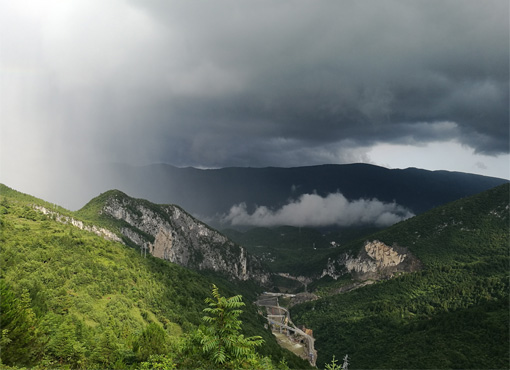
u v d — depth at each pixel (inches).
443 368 5561.0
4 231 4313.5
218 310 998.4
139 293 4072.3
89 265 4074.8
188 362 1015.6
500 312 6486.2
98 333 2313.0
